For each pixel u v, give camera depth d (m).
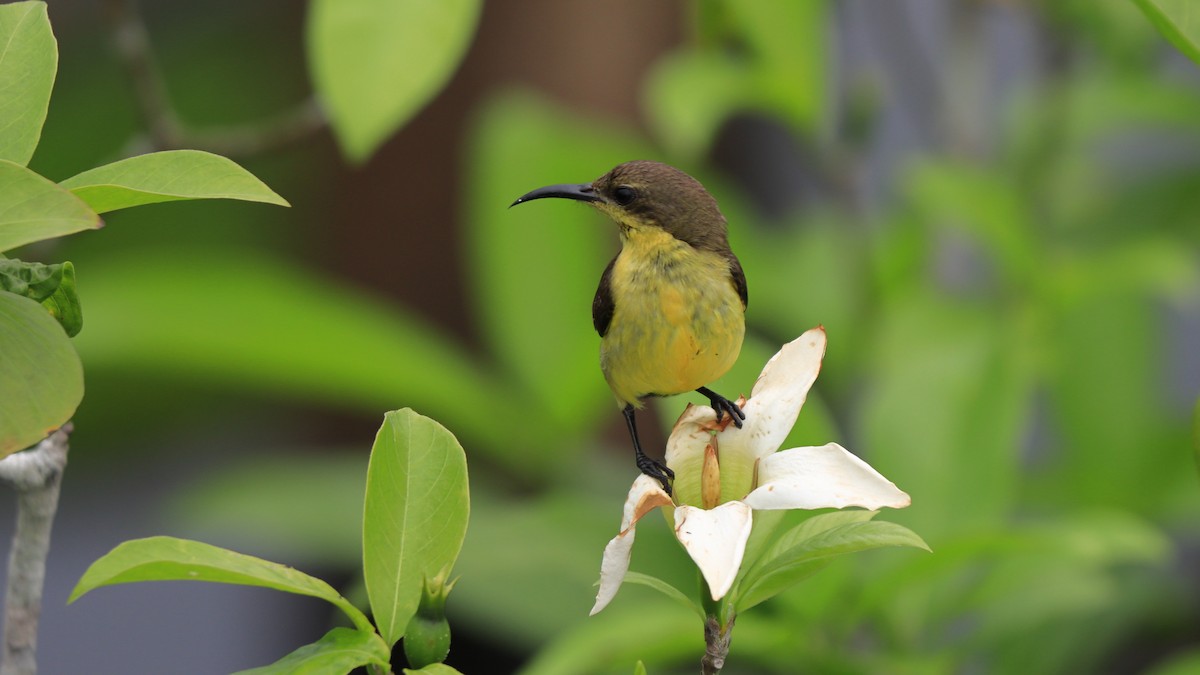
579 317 3.90
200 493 3.89
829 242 4.33
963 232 4.44
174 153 3.49
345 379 3.87
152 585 6.34
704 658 3.53
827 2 3.91
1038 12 4.23
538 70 4.43
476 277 3.91
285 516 3.88
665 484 3.53
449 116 4.44
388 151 4.49
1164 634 4.00
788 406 3.53
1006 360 3.77
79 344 3.83
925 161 3.91
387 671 3.51
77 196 3.47
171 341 3.84
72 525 6.47
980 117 4.36
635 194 3.60
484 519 3.81
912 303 3.94
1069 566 3.76
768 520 3.54
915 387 3.77
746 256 4.21
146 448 6.32
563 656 3.67
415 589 3.52
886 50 4.33
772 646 3.70
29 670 3.53
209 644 6.09
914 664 3.71
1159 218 4.30
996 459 3.75
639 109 4.45
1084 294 3.89
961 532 3.68
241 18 6.28
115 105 5.93
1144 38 4.27
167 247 5.83
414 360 3.86
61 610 6.26
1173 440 3.90
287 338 3.84
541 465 3.90
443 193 4.46
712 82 3.85
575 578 3.82
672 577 3.77
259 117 6.15
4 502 6.14
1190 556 4.21
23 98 3.51
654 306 3.58
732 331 3.59
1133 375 3.93
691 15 3.96
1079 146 4.53
